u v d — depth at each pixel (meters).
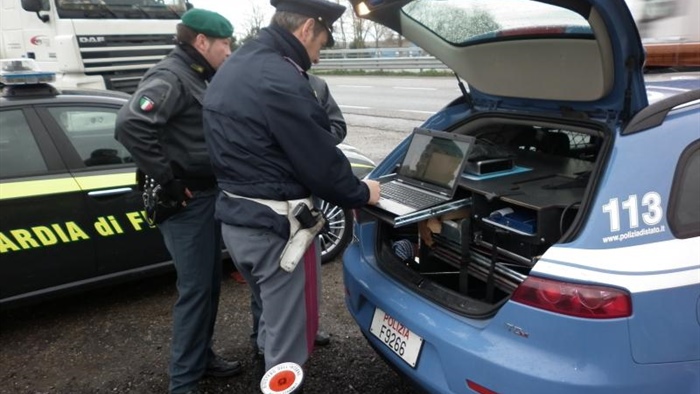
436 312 2.06
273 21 2.07
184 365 2.65
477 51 2.45
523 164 2.57
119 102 3.61
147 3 8.00
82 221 3.35
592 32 1.89
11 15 7.86
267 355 2.24
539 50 2.17
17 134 3.25
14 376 3.00
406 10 2.42
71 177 3.34
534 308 1.75
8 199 3.12
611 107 2.04
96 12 7.48
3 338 3.40
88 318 3.63
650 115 1.84
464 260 2.24
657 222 1.75
